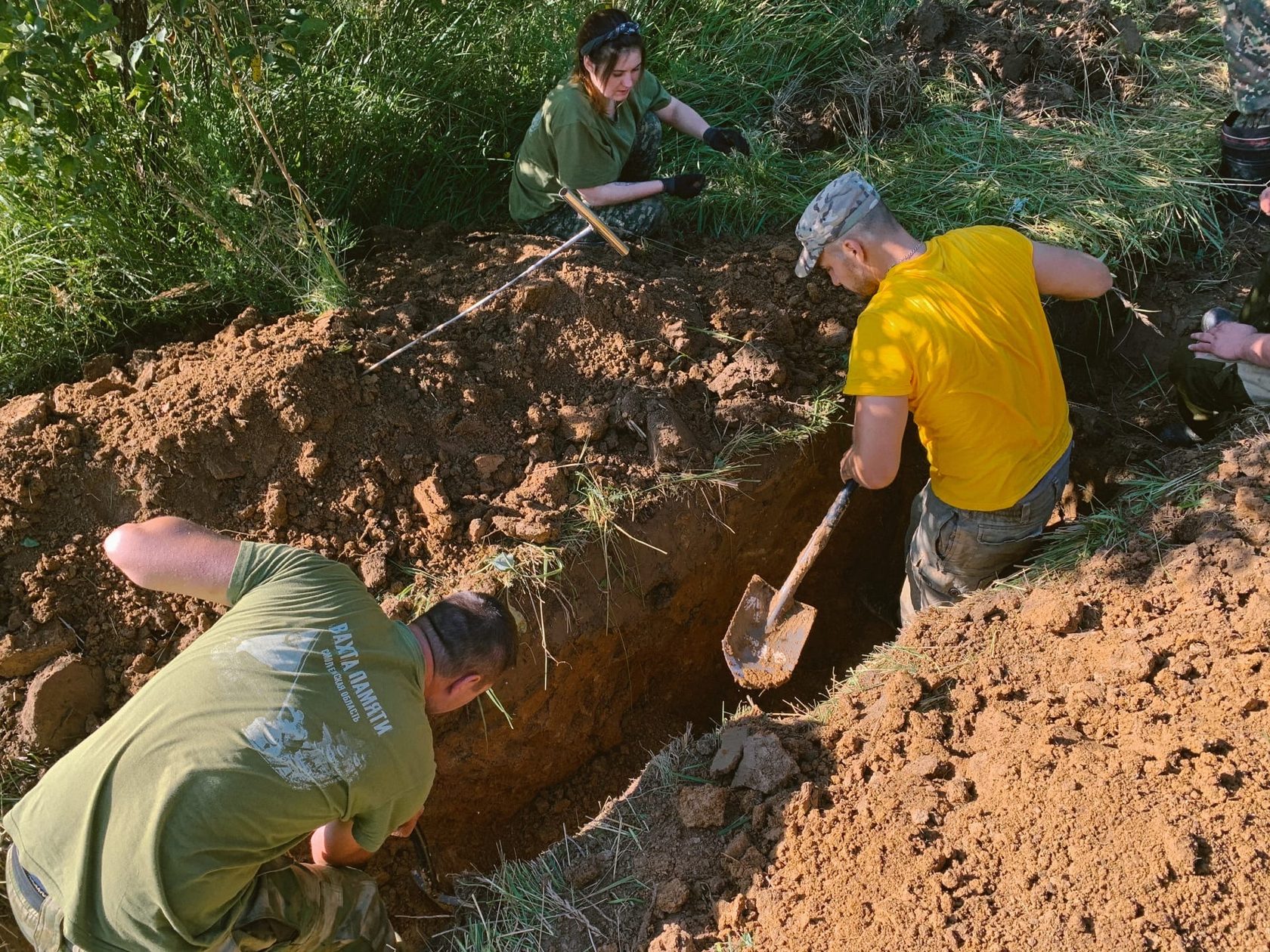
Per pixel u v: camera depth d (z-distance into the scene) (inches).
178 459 132.3
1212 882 93.7
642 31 202.4
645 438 147.3
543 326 153.8
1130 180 180.5
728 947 105.4
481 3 195.6
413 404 144.0
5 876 105.2
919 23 205.9
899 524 180.1
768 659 137.9
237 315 160.9
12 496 128.7
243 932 93.3
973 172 186.7
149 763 85.8
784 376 156.3
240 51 147.1
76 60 146.2
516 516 136.8
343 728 87.0
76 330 152.4
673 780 124.4
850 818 110.5
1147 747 106.3
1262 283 140.5
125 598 127.1
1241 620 116.2
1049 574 131.8
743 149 175.6
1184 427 151.8
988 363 112.3
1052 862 99.0
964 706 117.6
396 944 110.6
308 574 93.9
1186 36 208.2
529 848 145.2
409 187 188.5
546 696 136.5
